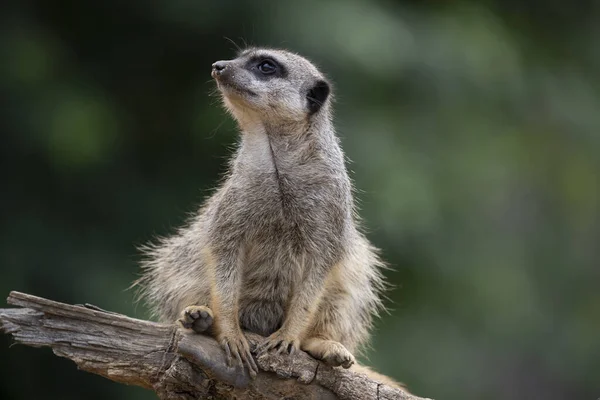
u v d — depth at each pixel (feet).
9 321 26.73
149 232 54.13
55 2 55.83
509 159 66.54
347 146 51.72
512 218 80.33
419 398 29.07
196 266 31.94
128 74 56.95
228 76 31.91
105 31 56.49
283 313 31.65
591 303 76.54
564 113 63.72
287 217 30.91
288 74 32.48
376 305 36.04
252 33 52.24
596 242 80.43
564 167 71.36
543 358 78.95
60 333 27.17
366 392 28.94
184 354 27.35
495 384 83.46
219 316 29.07
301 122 31.83
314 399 28.84
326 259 30.81
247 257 31.07
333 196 31.22
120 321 27.71
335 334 32.32
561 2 65.87
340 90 52.75
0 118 51.93
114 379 28.02
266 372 28.58
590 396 80.89
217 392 28.43
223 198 30.96
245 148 31.94
